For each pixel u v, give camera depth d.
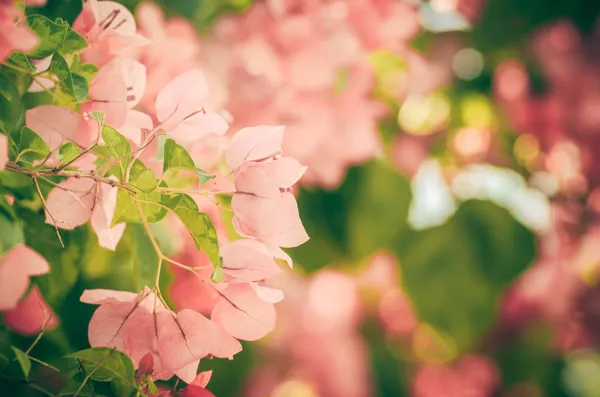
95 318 0.76
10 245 0.79
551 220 1.35
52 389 0.81
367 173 1.21
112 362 0.75
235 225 0.76
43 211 0.83
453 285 1.23
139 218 0.78
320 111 1.09
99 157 0.78
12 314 0.86
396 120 1.29
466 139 1.33
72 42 0.77
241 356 1.17
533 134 1.34
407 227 1.22
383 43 1.15
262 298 0.77
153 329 0.76
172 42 0.90
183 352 0.76
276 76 1.06
